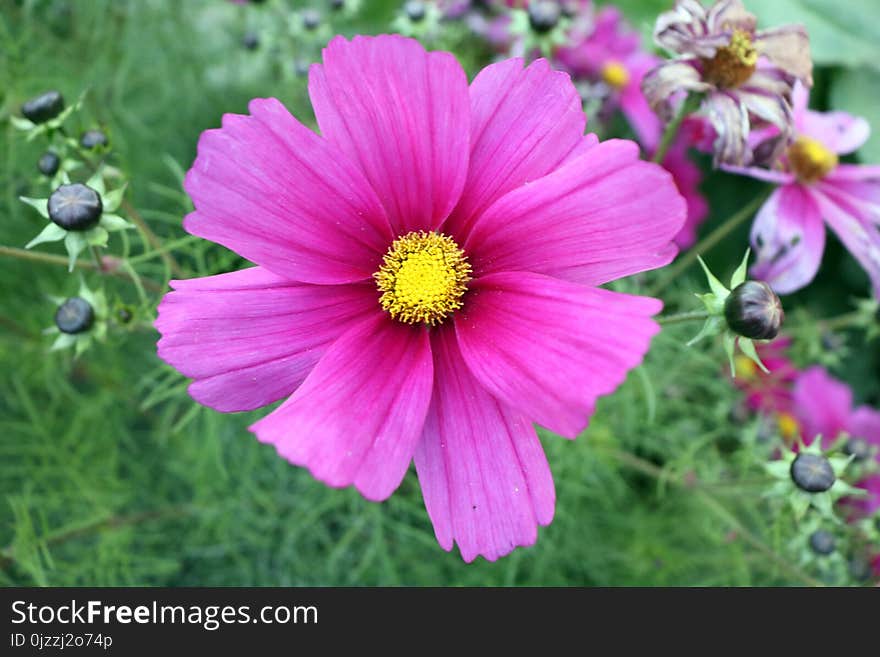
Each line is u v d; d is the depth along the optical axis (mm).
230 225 124
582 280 126
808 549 203
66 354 250
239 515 257
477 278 134
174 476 275
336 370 124
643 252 122
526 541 124
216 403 128
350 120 130
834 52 282
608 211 122
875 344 294
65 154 171
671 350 243
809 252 195
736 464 250
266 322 131
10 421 268
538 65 137
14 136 207
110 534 233
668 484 257
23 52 249
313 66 129
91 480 253
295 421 114
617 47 301
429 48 254
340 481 111
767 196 209
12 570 239
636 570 256
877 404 291
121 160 195
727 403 260
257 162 124
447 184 134
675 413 271
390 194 135
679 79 165
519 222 128
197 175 122
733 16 165
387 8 309
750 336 138
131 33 284
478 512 126
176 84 288
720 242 293
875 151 280
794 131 171
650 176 118
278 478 258
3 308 259
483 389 131
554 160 136
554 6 210
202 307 128
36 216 250
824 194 201
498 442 128
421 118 132
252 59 270
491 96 138
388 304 135
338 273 132
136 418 277
